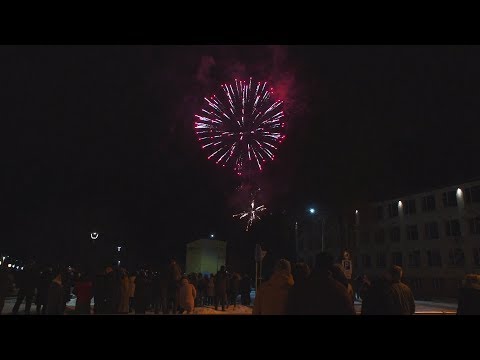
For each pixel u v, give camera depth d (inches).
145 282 713.0
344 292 163.6
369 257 2172.7
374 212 2203.5
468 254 1739.7
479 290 243.9
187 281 701.3
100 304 684.7
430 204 1931.6
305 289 167.2
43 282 643.5
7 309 744.3
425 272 1900.8
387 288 226.5
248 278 977.5
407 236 2012.8
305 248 2455.7
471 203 1763.0
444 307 1133.1
